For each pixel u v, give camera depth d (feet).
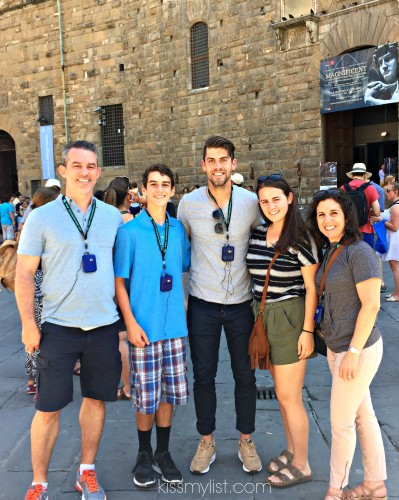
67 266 10.08
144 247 10.80
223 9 59.77
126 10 70.18
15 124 84.64
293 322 10.62
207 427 11.69
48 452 10.54
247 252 11.29
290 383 10.85
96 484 10.70
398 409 14.49
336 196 9.68
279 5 54.85
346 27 50.42
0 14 82.69
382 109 61.26
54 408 10.24
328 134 56.95
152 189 10.81
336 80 51.62
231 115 60.90
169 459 11.46
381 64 48.19
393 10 47.11
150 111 69.67
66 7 76.02
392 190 26.86
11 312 29.01
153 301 10.82
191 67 64.69
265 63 57.06
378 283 9.32
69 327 10.22
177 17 64.49
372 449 10.00
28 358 16.39
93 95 75.72
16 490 11.18
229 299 11.33
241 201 11.22
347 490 10.35
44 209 10.24
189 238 11.84
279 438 13.16
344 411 9.75
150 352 10.84
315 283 10.20
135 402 10.91
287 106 55.88
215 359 11.71
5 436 13.79
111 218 10.74
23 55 81.66
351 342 9.43
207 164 10.93
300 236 10.29
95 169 10.48
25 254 10.07
